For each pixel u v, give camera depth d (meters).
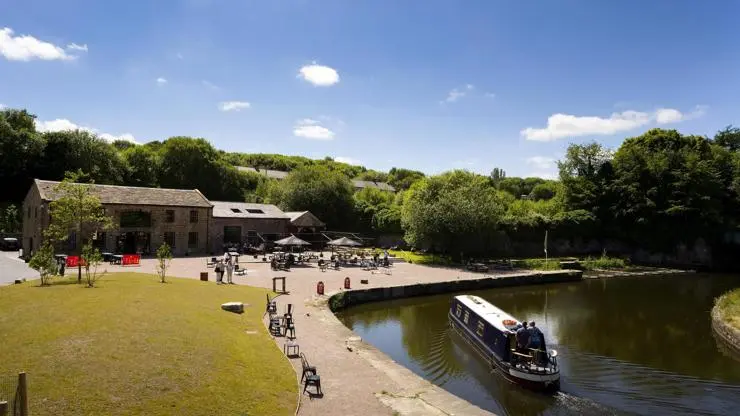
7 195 62.38
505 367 19.39
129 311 17.88
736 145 88.75
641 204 68.25
